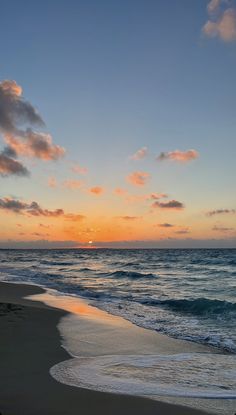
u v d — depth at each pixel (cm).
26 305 1662
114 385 689
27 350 930
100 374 755
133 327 1258
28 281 2986
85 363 834
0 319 1301
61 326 1234
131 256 11194
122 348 983
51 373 753
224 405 604
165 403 609
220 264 5519
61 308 1625
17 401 610
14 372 759
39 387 674
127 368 802
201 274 3750
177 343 1048
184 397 636
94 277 3450
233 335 1143
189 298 1967
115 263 6550
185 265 5475
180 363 846
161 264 5894
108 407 591
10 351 918
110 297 2045
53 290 2356
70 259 8881
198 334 1159
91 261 7606
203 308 1603
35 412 566
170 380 726
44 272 4094
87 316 1443
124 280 3136
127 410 579
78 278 3334
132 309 1638
